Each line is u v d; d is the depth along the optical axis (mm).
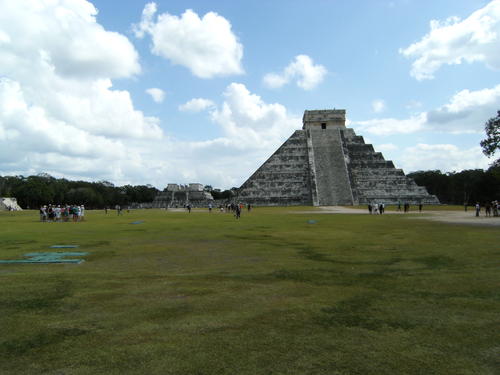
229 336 5512
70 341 5371
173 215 46156
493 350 5031
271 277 9391
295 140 97250
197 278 9312
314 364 4645
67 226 27641
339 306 6910
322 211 51844
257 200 84062
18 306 6996
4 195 102562
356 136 97062
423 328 5797
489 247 14203
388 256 12422
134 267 10844
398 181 85438
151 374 4422
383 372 4441
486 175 79125
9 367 4609
